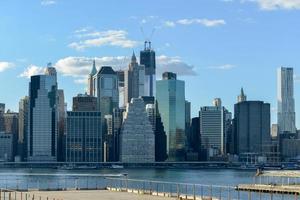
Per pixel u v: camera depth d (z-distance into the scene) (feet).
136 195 484.33
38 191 536.42
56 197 467.52
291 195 550.77
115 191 530.27
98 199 448.24
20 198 462.60
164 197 463.01
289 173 582.76
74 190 546.67
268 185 545.85
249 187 533.14
